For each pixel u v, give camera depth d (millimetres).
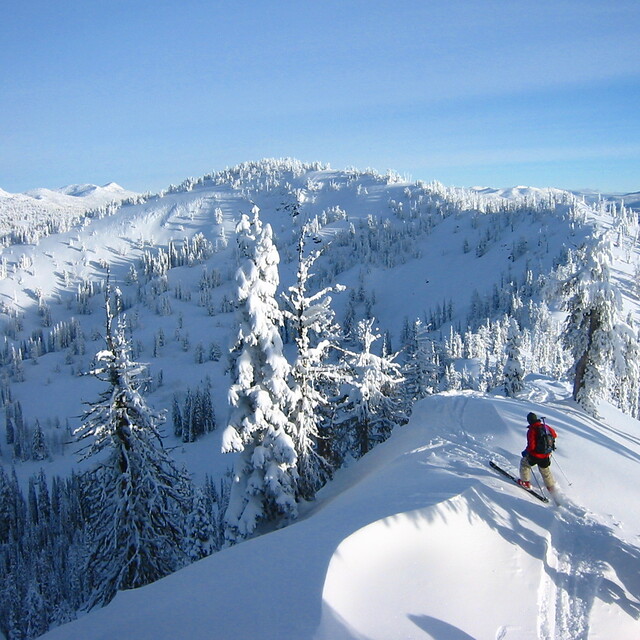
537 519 10836
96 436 18953
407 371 37938
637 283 184125
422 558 8727
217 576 8930
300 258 19406
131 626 7691
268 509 18078
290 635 6449
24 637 52219
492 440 16406
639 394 54125
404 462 15641
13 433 166125
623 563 9461
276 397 17969
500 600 8125
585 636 7535
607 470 14234
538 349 129125
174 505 21000
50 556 81500
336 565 7941
